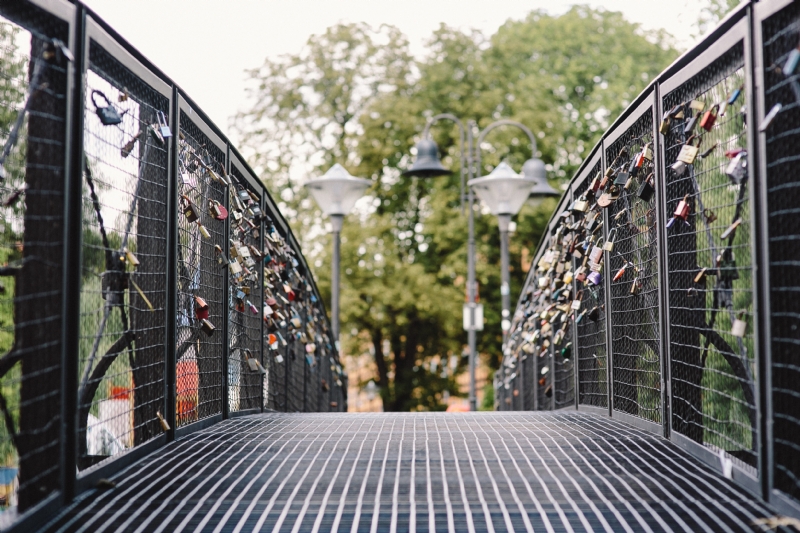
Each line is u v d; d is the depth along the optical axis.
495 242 24.25
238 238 5.45
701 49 3.12
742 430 2.99
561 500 2.67
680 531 2.35
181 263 4.06
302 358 8.82
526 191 12.97
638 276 4.27
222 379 4.92
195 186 4.34
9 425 2.50
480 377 27.78
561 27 25.47
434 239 23.64
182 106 3.98
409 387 24.92
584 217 5.27
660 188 3.73
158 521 2.48
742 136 2.88
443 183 23.83
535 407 8.41
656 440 3.69
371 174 24.25
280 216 7.20
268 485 2.87
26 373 2.44
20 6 2.39
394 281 23.11
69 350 2.63
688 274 3.49
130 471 3.09
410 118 23.14
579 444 3.61
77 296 2.64
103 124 2.90
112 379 3.22
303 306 8.09
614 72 24.92
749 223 2.70
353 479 2.95
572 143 24.80
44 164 2.52
